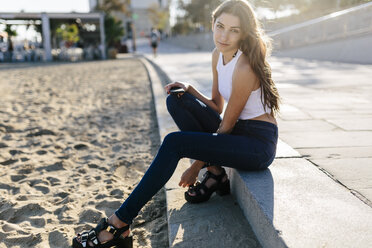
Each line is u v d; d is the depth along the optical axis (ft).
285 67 35.17
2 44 68.59
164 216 7.82
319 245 4.68
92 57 74.02
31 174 10.25
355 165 7.62
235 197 7.53
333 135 10.12
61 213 7.91
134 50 103.19
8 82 32.19
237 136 6.49
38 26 75.36
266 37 6.56
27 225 7.43
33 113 18.42
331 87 20.45
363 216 5.41
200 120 7.38
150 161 11.30
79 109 19.58
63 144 13.07
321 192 6.27
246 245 5.93
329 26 48.91
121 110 19.21
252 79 6.28
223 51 6.44
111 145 13.09
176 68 35.55
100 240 6.11
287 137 9.98
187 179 7.09
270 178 6.88
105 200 8.39
